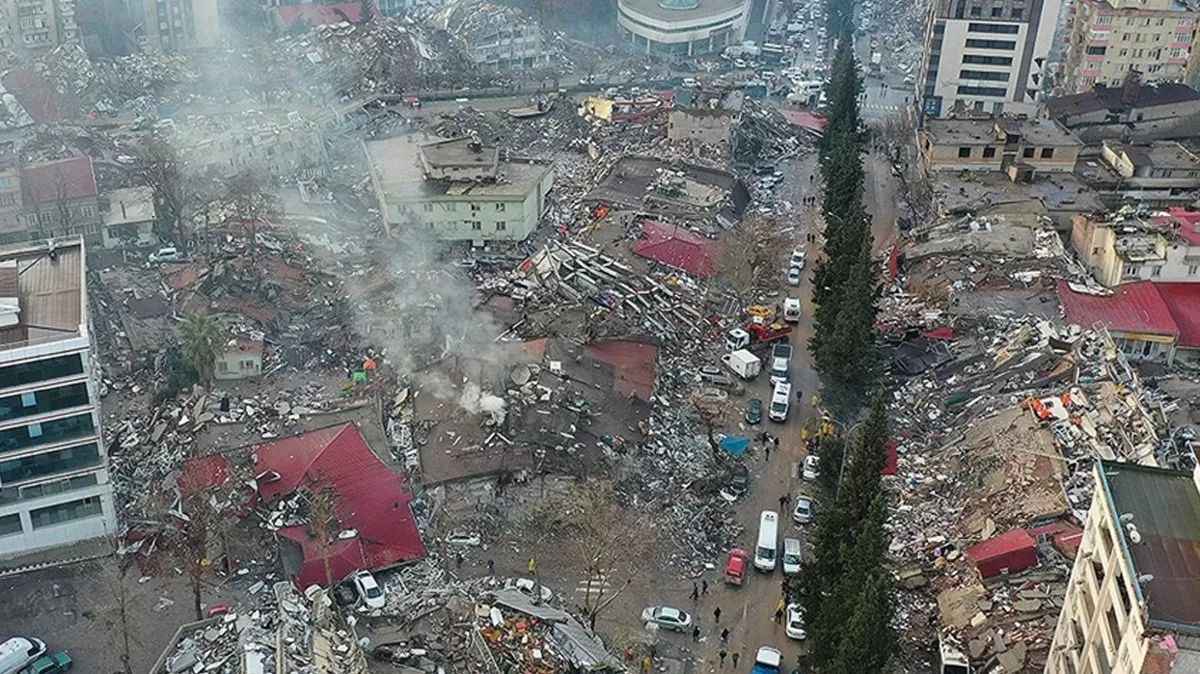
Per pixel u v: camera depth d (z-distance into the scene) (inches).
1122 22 7834.6
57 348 3440.0
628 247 5703.7
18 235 5644.7
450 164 6018.7
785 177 7253.9
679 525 3937.0
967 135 6569.9
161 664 3053.6
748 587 3715.6
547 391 4266.7
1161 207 6166.3
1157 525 2610.7
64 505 3693.4
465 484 3897.6
